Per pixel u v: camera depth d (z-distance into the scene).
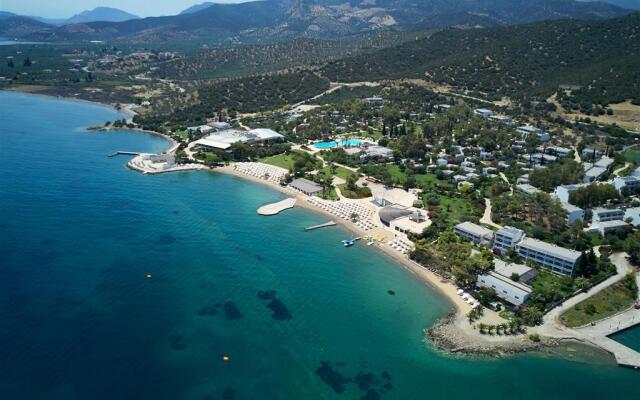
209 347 108.62
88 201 194.00
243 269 145.00
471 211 185.12
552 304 123.75
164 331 113.00
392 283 139.50
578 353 108.56
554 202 178.88
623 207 186.50
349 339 114.00
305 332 116.06
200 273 141.12
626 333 115.50
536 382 100.81
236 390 96.62
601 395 97.69
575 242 152.12
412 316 123.19
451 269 141.00
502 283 128.38
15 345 104.50
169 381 97.62
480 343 111.62
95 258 145.62
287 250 159.25
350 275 143.75
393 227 175.25
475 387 99.75
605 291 130.62
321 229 177.50
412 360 107.38
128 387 95.31
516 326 115.19
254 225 179.12
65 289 127.31
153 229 170.00
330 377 101.62
